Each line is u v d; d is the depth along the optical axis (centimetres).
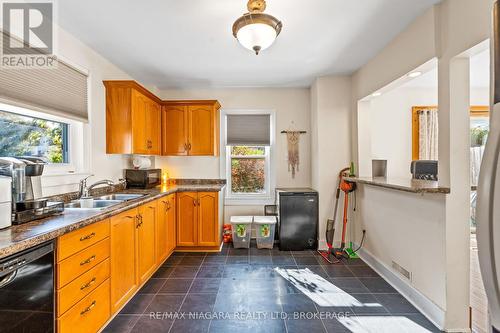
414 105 398
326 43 259
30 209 154
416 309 215
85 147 259
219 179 413
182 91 415
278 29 183
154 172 360
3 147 187
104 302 184
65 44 229
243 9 200
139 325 193
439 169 200
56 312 139
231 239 392
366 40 254
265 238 365
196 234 352
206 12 204
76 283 154
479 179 69
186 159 416
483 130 398
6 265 110
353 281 265
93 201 243
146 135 326
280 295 237
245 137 416
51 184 213
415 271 226
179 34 239
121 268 208
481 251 68
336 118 360
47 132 224
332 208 361
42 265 130
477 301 220
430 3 196
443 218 193
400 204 248
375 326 193
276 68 328
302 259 325
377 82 285
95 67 272
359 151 339
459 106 189
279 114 414
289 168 414
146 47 264
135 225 232
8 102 177
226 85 398
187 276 277
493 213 65
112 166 305
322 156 361
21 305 118
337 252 330
